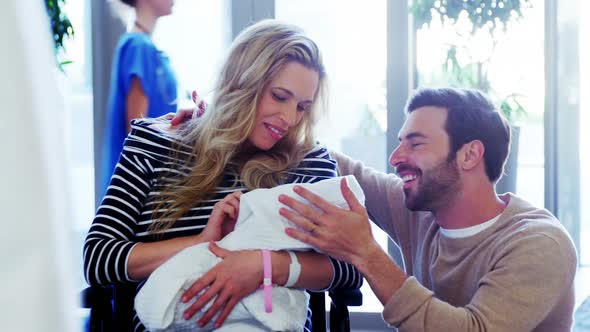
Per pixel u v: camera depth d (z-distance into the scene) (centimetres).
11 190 38
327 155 166
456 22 276
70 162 45
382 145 293
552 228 142
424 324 135
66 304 41
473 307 138
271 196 137
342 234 135
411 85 284
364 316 287
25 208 38
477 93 156
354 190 142
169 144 159
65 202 41
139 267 139
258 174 155
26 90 38
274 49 154
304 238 134
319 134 168
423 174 153
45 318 39
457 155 150
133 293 151
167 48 285
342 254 137
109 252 140
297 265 134
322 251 137
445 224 155
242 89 154
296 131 163
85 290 141
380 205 176
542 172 289
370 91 289
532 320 136
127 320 150
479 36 277
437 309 136
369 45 286
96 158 284
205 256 132
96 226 147
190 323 130
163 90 217
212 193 154
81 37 284
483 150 150
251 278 129
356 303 141
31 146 38
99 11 280
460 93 155
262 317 128
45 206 39
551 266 137
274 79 153
